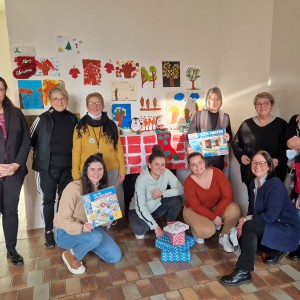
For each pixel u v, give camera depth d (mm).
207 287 1917
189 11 3191
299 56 2262
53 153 2428
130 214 2678
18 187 2170
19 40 2668
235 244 2230
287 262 2186
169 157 3076
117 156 2684
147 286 1936
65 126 2459
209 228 2363
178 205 2699
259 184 2123
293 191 2158
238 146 2637
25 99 2760
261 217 1982
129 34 3010
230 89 3180
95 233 2074
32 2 2654
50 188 2465
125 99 3086
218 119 2832
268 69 2590
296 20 2262
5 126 2084
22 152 2156
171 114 3283
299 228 2020
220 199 2508
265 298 1800
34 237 2703
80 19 2826
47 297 1839
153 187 2615
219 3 3273
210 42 3334
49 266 2195
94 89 2971
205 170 2465
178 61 3232
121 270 2125
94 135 2510
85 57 2891
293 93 2355
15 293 1880
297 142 2070
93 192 2074
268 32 2568
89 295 1854
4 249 2447
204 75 3369
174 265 2186
